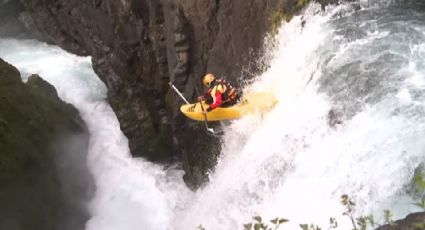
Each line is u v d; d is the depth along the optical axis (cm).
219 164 1144
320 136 877
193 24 1233
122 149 1531
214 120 1100
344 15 1001
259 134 1012
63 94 1709
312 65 960
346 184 779
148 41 1428
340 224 746
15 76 1377
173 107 1386
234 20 1136
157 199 1363
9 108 1255
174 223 1252
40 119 1321
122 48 1503
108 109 1652
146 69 1467
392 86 824
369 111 822
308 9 1022
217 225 1027
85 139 1517
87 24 1719
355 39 930
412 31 917
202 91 1271
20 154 1169
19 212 1102
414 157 714
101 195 1419
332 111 879
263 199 937
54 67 1867
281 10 1047
